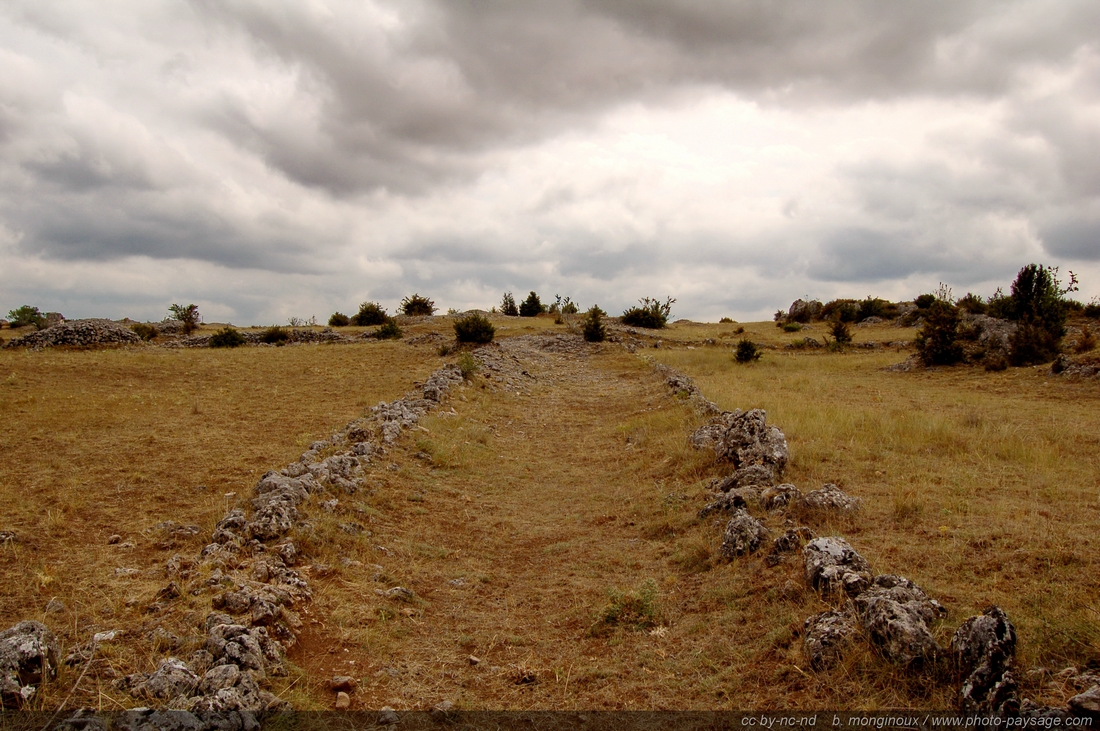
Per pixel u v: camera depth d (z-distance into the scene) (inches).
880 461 352.5
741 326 1893.5
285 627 185.0
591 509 330.6
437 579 243.3
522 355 1120.8
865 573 190.7
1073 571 193.2
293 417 527.8
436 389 580.4
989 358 906.1
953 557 211.0
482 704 160.7
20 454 377.1
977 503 270.5
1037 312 1072.2
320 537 255.0
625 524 302.7
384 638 191.9
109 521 270.4
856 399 621.3
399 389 690.2
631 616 203.9
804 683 155.2
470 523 310.0
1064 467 333.1
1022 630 159.8
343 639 189.2
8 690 134.3
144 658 161.6
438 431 472.1
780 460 329.4
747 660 172.4
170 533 255.4
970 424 462.0
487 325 1160.2
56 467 352.2
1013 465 337.4
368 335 1530.5
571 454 455.5
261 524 249.8
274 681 160.1
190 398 608.4
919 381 806.5
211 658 160.6
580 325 1600.6
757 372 886.4
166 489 319.6
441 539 286.0
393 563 252.5
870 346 1314.0
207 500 301.4
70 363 803.4
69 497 298.4
